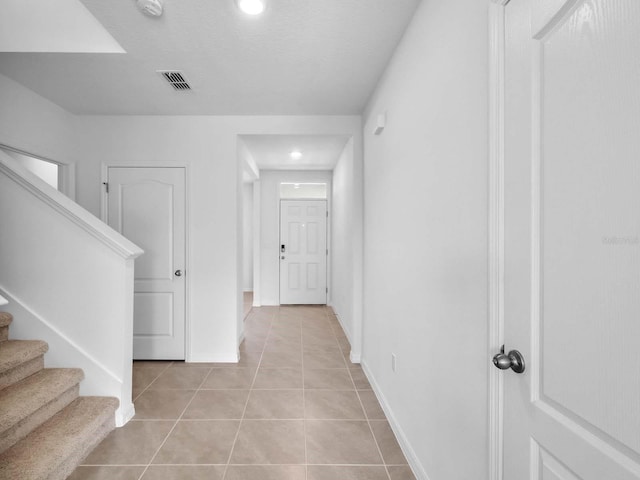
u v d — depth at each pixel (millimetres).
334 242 5164
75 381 1931
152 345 3119
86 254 2047
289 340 3750
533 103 795
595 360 629
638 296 544
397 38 1891
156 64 2203
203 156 3129
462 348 1149
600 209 616
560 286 720
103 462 1683
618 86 577
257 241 5559
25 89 2539
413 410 1646
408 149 1734
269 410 2219
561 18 710
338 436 1924
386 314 2174
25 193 2037
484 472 1006
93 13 1690
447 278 1267
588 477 642
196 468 1644
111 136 3100
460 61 1163
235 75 2355
